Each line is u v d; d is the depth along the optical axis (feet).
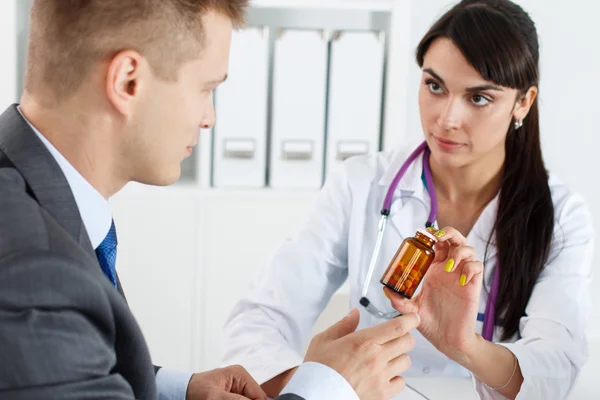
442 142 4.97
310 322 5.51
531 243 5.15
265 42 7.55
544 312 4.96
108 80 2.91
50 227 2.62
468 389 4.95
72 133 2.99
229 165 7.78
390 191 5.52
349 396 3.17
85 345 2.54
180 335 8.09
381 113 8.13
